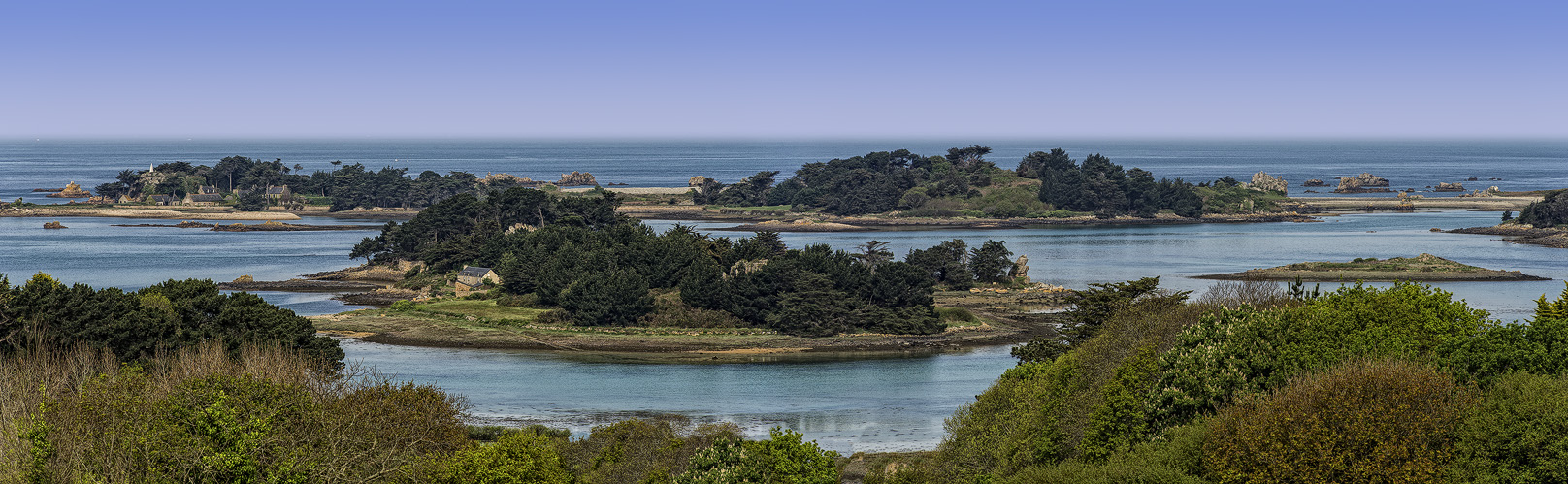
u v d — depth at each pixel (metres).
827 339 150.12
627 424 74.56
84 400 44.06
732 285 159.62
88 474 38.12
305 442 45.09
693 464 54.84
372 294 192.75
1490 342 48.75
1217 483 42.97
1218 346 53.09
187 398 44.16
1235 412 44.69
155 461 40.47
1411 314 55.94
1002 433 63.66
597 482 65.38
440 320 159.88
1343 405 41.62
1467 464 40.94
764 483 52.44
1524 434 40.38
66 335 82.94
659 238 184.38
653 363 134.62
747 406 108.12
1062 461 55.78
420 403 55.31
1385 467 40.12
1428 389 42.53
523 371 128.25
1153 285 98.81
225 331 91.56
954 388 119.50
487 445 53.22
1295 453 41.16
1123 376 56.03
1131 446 51.50
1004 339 152.75
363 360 133.88
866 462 80.81
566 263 173.88
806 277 155.75
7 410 49.38
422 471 49.12
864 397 113.88
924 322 156.50
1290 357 51.69
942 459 68.12
